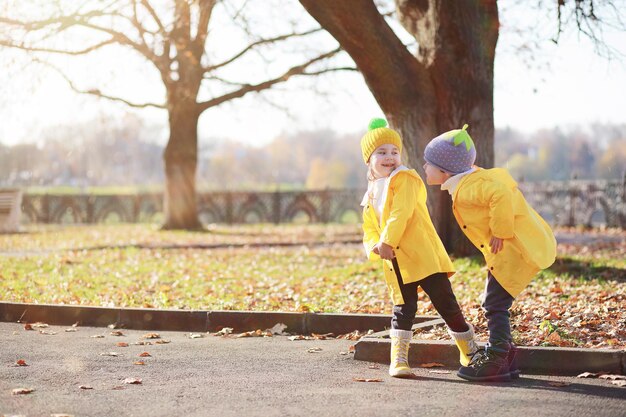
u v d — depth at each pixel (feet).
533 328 21.39
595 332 20.52
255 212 105.70
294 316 24.38
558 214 85.05
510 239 16.43
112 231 82.07
